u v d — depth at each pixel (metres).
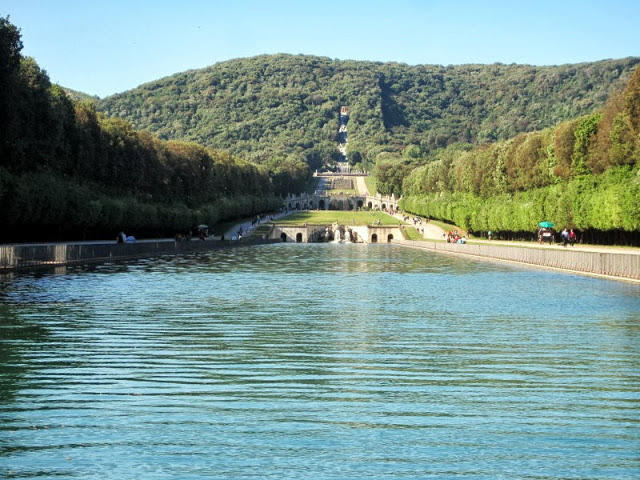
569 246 148.00
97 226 146.38
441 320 54.88
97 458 24.33
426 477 23.08
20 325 50.06
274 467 23.75
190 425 27.61
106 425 27.50
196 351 41.50
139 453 24.81
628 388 33.31
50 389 32.47
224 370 36.62
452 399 31.36
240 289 78.31
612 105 146.25
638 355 40.97
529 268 116.31
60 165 139.75
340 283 87.56
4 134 112.38
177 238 170.50
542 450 25.31
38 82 129.38
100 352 40.88
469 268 116.69
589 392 32.56
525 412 29.47
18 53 113.06
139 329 49.16
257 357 40.00
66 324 50.81
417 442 26.03
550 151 173.25
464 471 23.53
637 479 22.98
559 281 89.19
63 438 26.11
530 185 183.00
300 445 25.69
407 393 32.31
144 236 180.25
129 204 156.00
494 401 31.06
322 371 36.59
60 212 126.94
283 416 28.80
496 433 26.98
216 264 122.81
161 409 29.55
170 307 61.25
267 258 147.75
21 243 128.25
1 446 25.33
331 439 26.31
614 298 69.50
